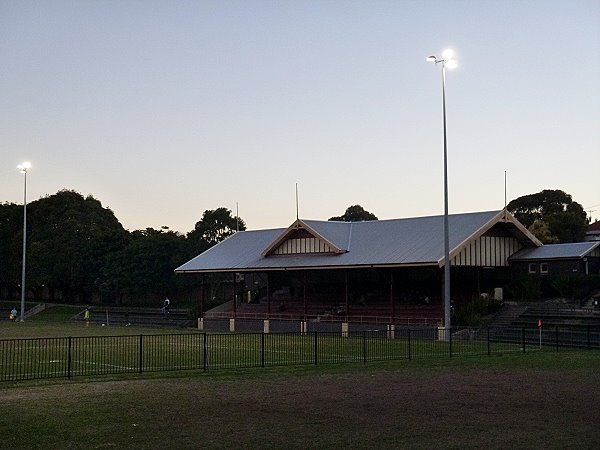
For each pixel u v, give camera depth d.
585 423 16.78
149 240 96.75
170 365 29.81
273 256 69.88
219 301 80.19
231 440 14.98
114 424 16.72
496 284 62.47
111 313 86.44
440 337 47.97
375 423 16.80
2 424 16.70
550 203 104.25
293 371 27.50
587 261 59.47
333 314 63.69
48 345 40.31
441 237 58.78
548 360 32.06
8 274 111.56
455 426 16.42
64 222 107.12
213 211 102.25
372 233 65.75
